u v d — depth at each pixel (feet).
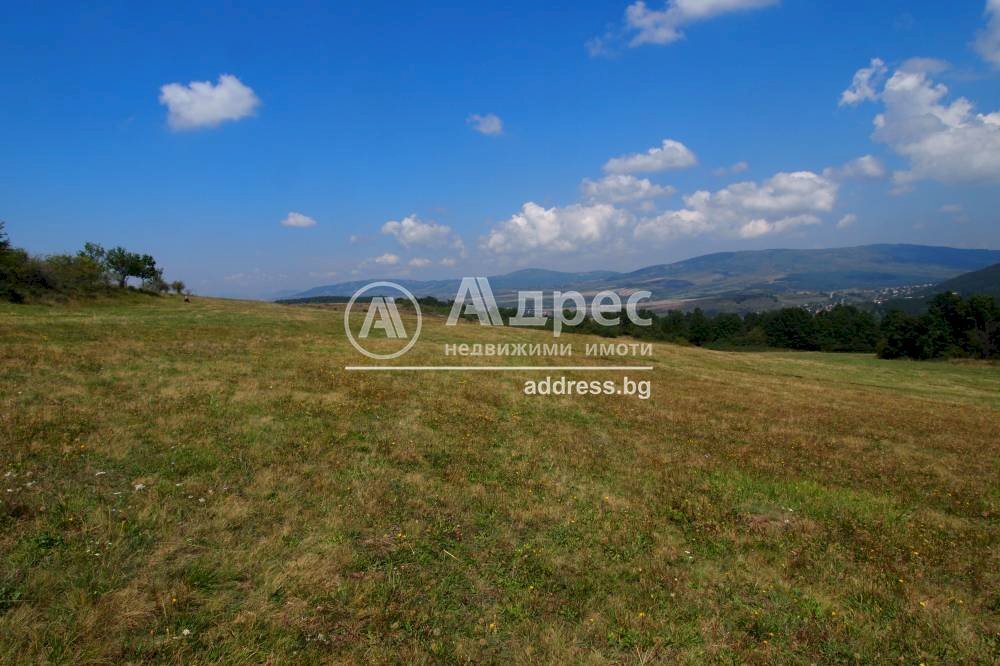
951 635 19.69
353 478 30.42
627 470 37.11
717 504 31.60
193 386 46.70
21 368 45.75
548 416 52.60
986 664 18.15
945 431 60.03
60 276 118.93
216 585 18.93
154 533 21.75
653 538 26.45
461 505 28.40
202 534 22.21
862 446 48.93
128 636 15.94
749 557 25.07
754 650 18.19
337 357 73.67
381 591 19.81
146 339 71.36
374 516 25.84
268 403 44.19
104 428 33.17
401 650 16.83
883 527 29.53
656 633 18.83
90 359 52.90
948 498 35.32
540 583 21.50
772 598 21.68
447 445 39.24
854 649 18.62
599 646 18.02
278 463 31.22
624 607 20.29
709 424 53.88
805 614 20.61
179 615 17.04
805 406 71.41
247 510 24.68
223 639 16.34
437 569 21.89
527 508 28.86
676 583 22.24
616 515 28.96
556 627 18.69
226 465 29.91
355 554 22.07
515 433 44.80
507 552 23.89
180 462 29.40
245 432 35.91
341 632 17.42
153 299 142.61
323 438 36.88
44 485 24.68
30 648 14.83
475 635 18.01
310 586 19.47
